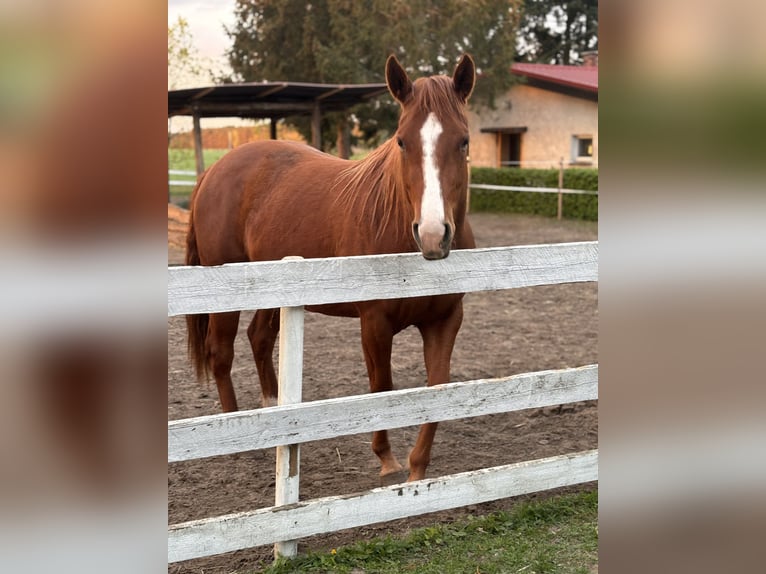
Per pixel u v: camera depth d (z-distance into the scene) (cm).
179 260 1019
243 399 461
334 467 363
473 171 1906
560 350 579
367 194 328
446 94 274
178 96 1188
